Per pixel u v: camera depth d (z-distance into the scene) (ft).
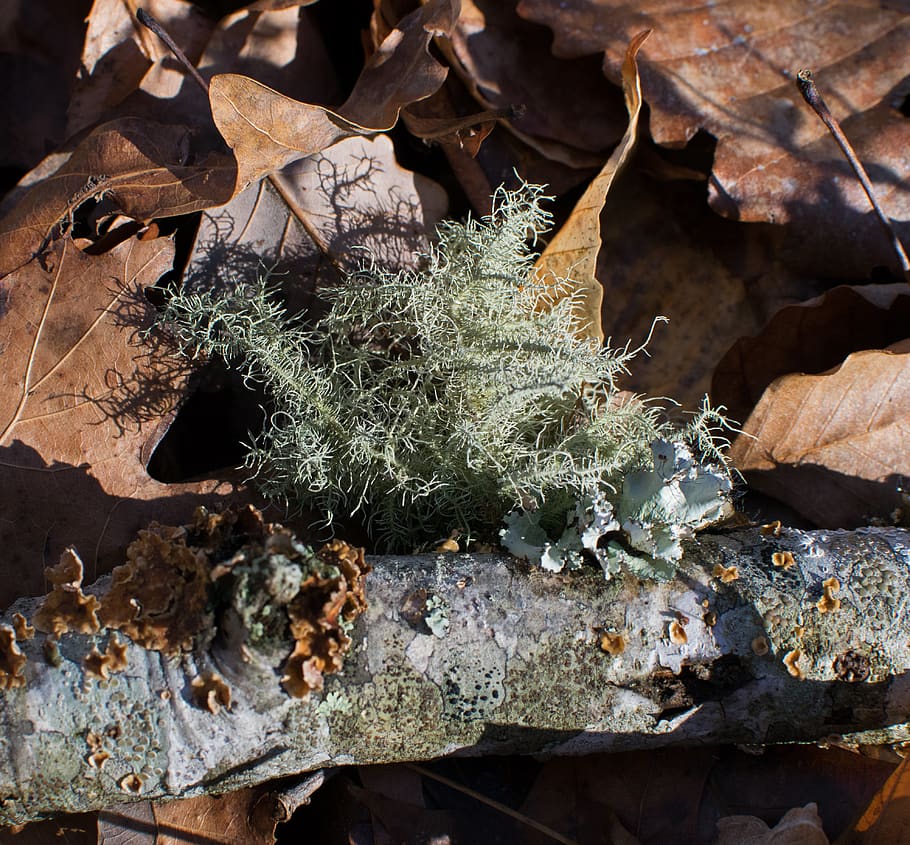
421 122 1.43
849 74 1.46
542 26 1.46
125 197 1.39
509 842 1.35
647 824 1.35
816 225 1.44
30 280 1.37
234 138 1.37
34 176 1.44
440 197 1.43
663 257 1.47
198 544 1.29
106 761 1.29
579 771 1.36
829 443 1.40
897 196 1.44
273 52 1.46
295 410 1.37
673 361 1.45
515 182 1.46
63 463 1.36
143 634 1.28
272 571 1.27
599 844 1.35
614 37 1.45
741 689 1.32
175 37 1.46
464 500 1.37
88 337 1.37
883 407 1.40
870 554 1.34
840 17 1.46
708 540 1.34
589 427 1.38
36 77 1.51
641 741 1.33
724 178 1.44
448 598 1.31
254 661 1.28
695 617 1.32
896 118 1.45
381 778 1.35
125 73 1.45
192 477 1.42
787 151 1.45
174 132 1.41
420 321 1.38
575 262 1.40
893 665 1.32
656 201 1.47
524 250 1.45
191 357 1.39
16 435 1.36
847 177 1.44
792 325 1.42
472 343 1.38
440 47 1.46
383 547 1.39
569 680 1.31
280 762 1.30
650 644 1.31
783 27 1.46
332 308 1.40
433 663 1.30
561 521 1.36
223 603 1.28
